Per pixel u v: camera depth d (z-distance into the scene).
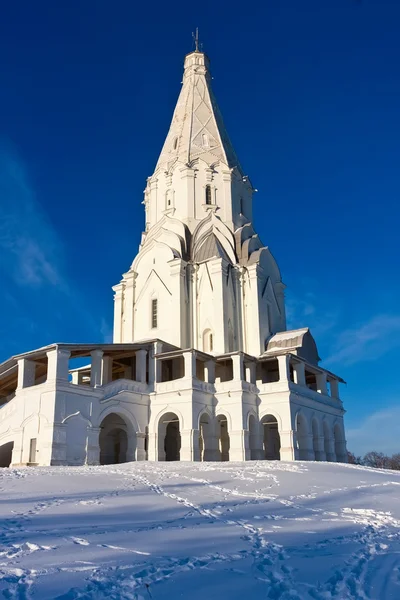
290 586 8.71
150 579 8.75
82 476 21.89
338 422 47.16
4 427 35.59
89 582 8.46
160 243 49.56
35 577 8.65
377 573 9.55
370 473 26.03
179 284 46.88
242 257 49.62
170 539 11.59
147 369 42.00
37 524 12.73
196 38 61.66
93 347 36.28
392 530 13.76
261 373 45.66
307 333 47.41
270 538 12.18
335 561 10.28
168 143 56.25
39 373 41.28
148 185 56.75
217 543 11.43
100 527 12.61
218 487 20.36
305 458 40.09
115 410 36.44
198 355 39.56
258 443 39.31
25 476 21.38
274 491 19.72
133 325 49.41
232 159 55.62
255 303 47.50
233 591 8.38
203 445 39.12
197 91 58.03
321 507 16.94
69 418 33.03
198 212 51.56
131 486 19.73
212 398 39.75
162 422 39.41
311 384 50.12
